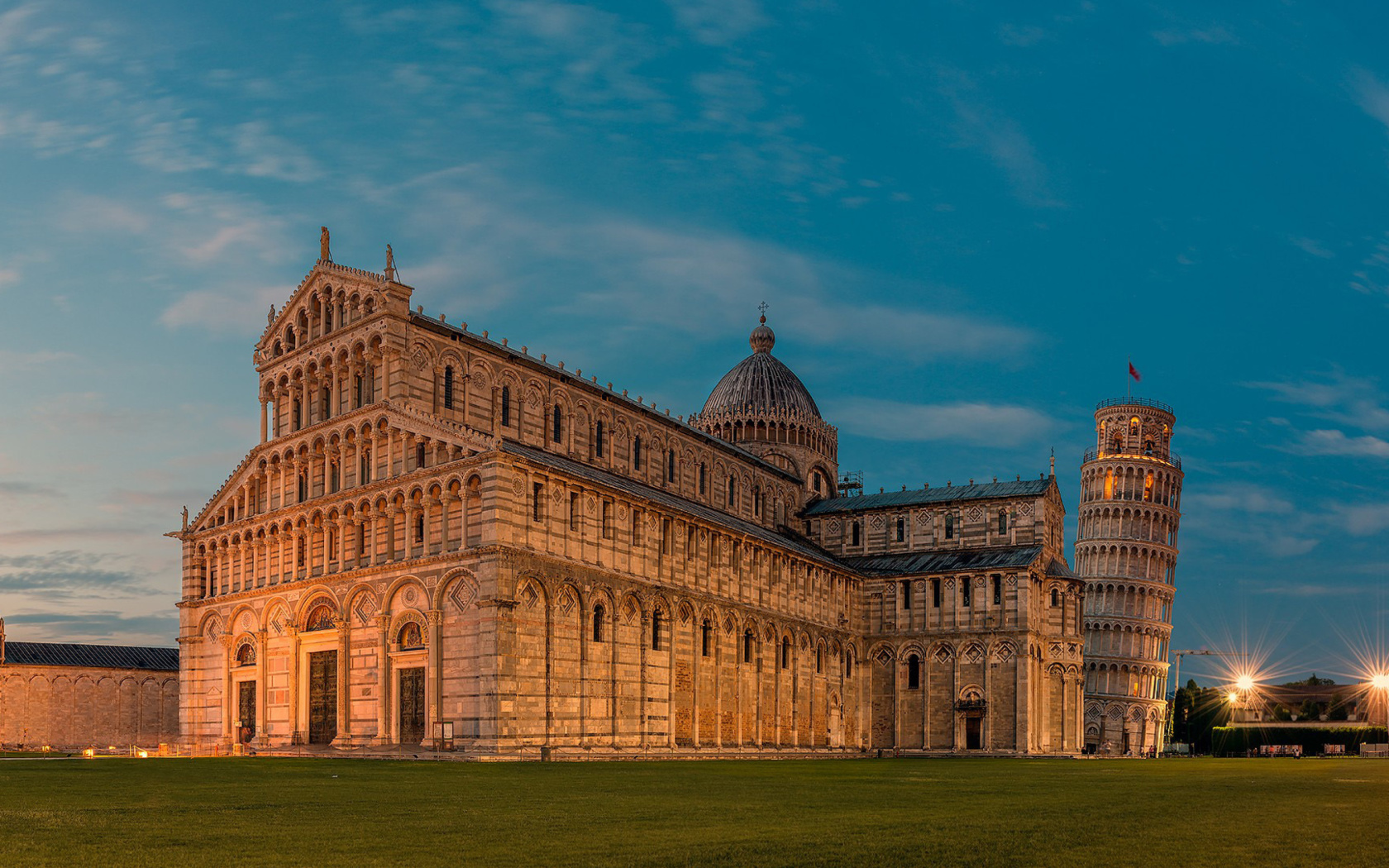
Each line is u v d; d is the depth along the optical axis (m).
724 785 51.97
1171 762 103.56
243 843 28.64
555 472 88.25
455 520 86.25
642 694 95.19
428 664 85.25
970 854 27.17
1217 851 27.88
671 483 124.81
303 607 97.12
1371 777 66.06
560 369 111.81
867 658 136.38
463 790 46.75
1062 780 61.44
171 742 118.31
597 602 91.25
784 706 118.38
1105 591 197.38
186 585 110.06
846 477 164.25
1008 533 136.50
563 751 83.94
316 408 101.56
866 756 129.12
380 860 25.91
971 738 130.25
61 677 133.25
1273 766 88.06
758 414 152.00
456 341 99.25
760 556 116.75
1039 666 131.75
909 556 141.00
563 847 28.05
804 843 28.97
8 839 29.22
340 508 95.62
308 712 96.12
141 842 28.89
